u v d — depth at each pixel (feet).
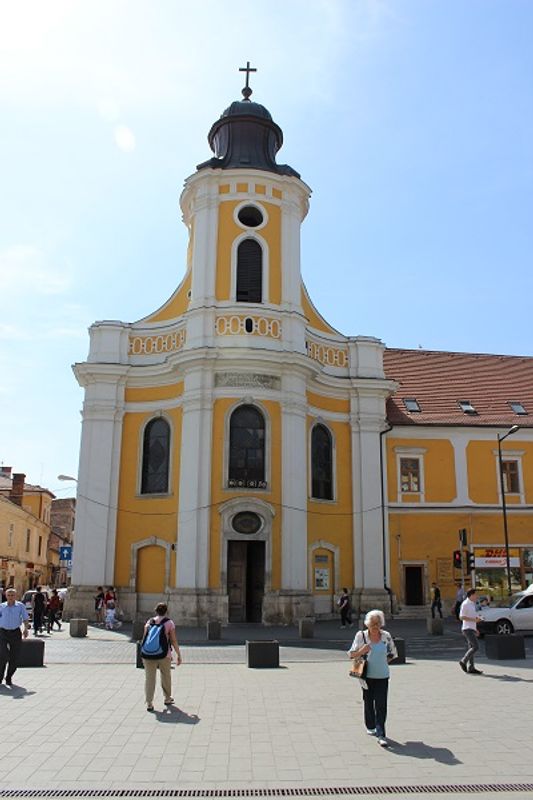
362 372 108.47
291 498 91.25
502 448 116.26
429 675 48.06
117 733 31.24
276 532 90.07
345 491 104.58
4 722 33.37
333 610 98.68
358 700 39.01
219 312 94.89
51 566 223.92
